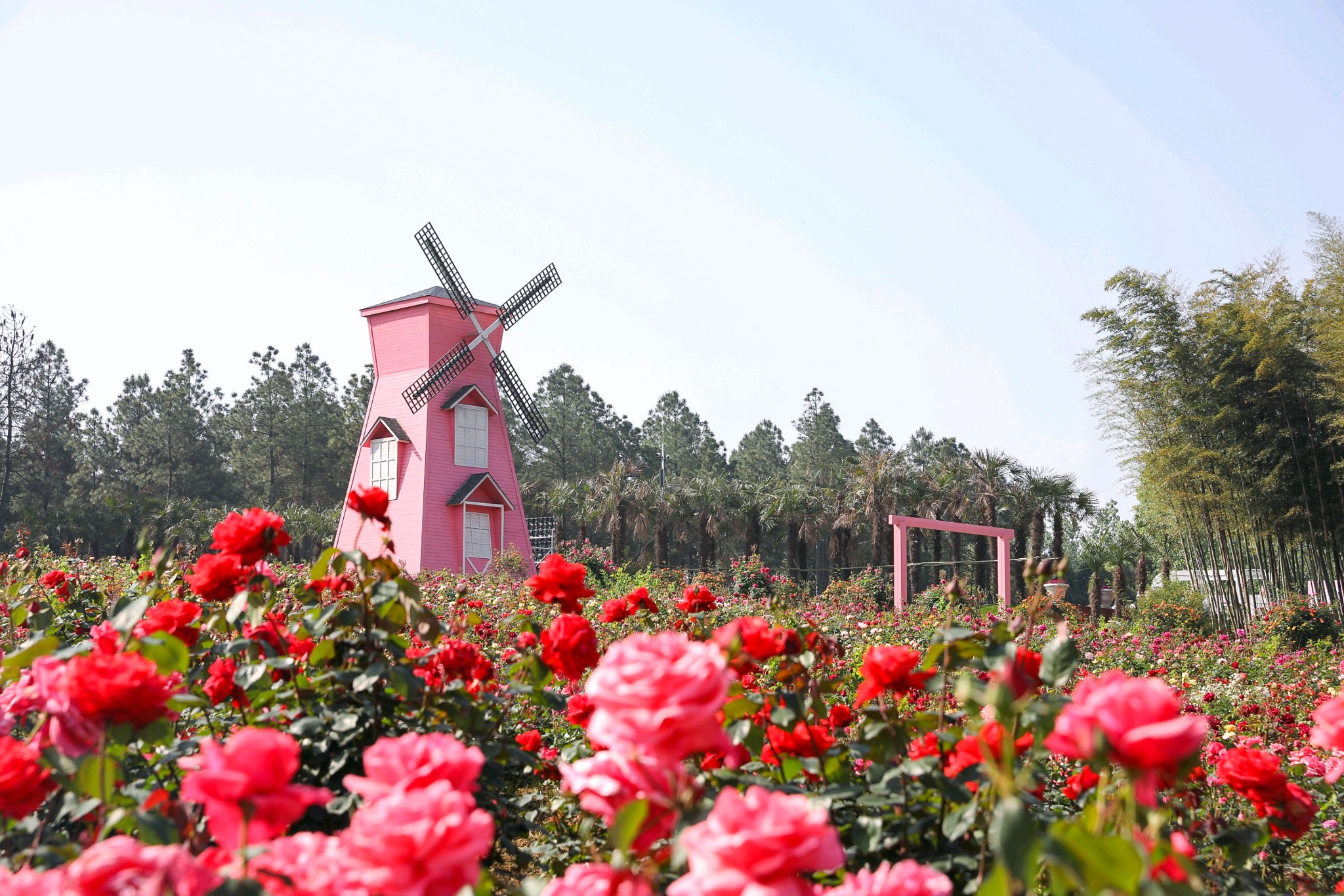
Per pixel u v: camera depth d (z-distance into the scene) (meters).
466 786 1.48
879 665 2.47
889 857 2.38
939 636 2.45
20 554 10.34
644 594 4.37
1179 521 26.58
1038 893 2.18
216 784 1.36
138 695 1.87
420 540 25.94
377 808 1.26
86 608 5.81
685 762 2.38
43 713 2.29
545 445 68.19
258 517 3.05
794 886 1.18
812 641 2.90
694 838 1.24
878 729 2.49
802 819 1.24
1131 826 1.38
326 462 63.75
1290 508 23.05
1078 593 60.94
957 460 44.75
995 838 1.32
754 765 2.70
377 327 28.41
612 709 1.43
